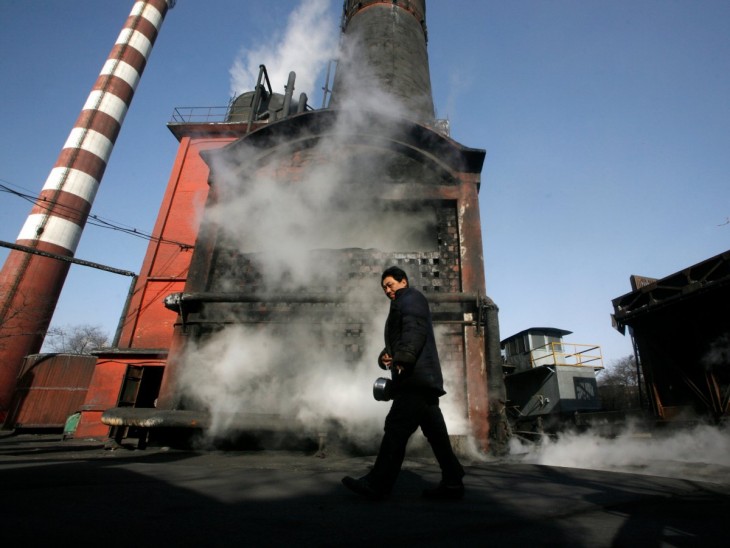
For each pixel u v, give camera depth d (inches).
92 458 180.9
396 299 108.0
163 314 587.2
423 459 193.6
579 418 456.4
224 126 706.2
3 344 800.3
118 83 1099.3
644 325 386.0
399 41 482.3
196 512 73.5
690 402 348.5
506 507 85.0
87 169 984.9
